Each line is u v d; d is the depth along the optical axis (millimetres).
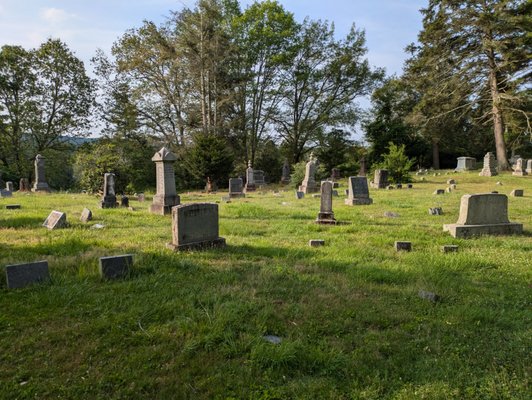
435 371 3449
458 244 8703
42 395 3053
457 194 20703
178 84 38156
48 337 3945
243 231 10078
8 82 38656
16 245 7910
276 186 33906
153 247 7828
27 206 15398
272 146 46406
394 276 6102
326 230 10430
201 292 5266
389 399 3068
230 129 39031
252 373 3395
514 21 30875
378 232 10102
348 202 16859
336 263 6852
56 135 41938
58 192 28000
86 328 4121
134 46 37531
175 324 4258
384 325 4410
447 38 34844
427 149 51031
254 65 43031
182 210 7660
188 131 37938
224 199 20156
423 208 15070
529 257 7426
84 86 41750
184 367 3480
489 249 8117
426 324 4414
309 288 5559
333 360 3553
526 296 5344
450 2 33781
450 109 37875
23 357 3588
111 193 16047
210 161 31469
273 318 4496
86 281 5508
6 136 39938
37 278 5473
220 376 3332
